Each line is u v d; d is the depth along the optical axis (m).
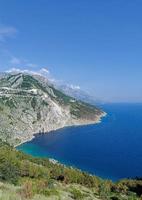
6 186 41.66
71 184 95.56
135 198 91.12
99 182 106.06
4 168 50.81
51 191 45.81
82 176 107.25
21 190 39.75
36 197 38.91
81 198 55.47
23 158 128.88
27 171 85.38
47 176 93.38
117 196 86.75
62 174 105.19
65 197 48.00
